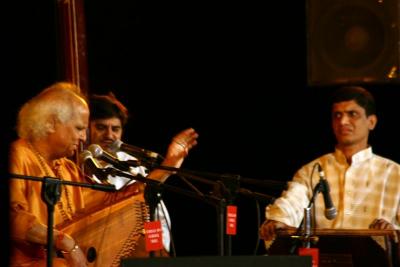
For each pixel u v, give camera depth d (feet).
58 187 21.45
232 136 38.40
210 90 38.32
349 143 31.35
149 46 37.91
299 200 30.83
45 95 25.18
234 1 38.06
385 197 30.94
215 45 38.22
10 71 32.19
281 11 37.81
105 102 29.01
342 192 31.14
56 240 23.31
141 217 25.39
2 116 18.31
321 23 35.55
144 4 37.81
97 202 25.72
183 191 24.30
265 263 19.49
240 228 38.58
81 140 25.85
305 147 38.09
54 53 33.45
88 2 36.78
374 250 26.68
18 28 32.71
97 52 36.99
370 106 31.53
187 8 38.09
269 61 38.04
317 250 25.49
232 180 25.09
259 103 38.17
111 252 24.77
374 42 35.17
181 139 25.79
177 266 18.93
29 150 24.76
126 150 24.61
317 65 35.68
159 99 38.09
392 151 37.29
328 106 37.73
